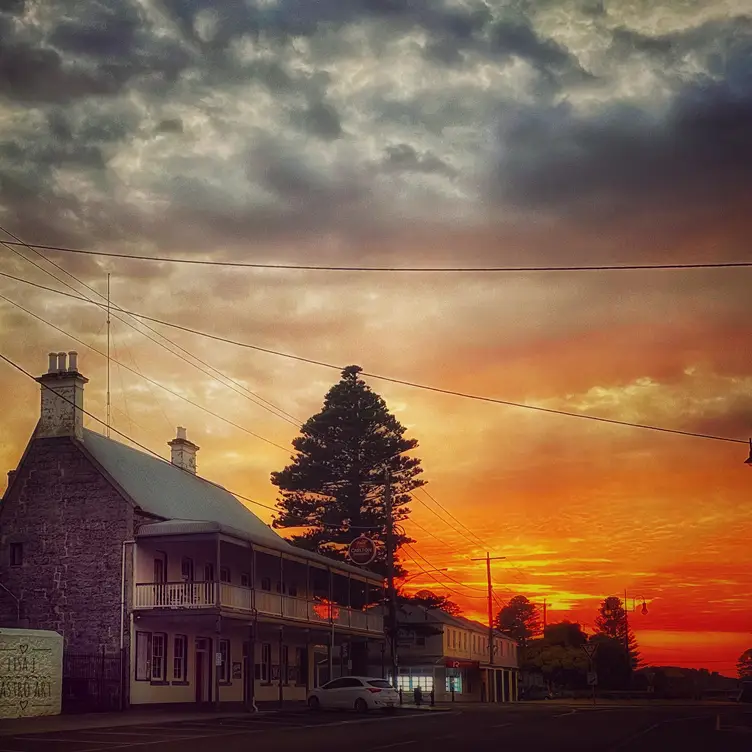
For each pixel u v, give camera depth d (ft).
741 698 278.87
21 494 141.49
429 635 245.45
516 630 610.65
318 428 250.37
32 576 137.69
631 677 402.31
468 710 171.63
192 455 182.09
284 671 182.19
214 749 73.61
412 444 248.73
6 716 108.99
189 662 145.59
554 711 167.94
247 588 139.74
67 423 142.61
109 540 136.36
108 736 87.15
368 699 146.92
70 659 131.44
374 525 237.25
